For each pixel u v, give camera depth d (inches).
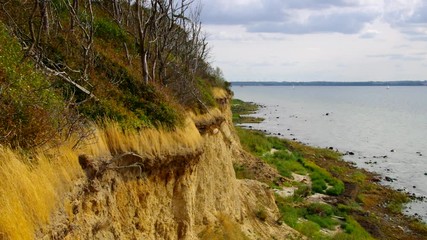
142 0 888.3
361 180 1760.6
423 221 1355.8
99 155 435.8
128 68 659.4
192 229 647.1
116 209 460.8
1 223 263.0
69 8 645.9
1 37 416.5
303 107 5895.7
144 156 514.6
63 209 345.7
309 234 1035.9
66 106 415.2
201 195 743.7
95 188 411.8
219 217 786.2
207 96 1071.0
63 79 481.4
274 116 4293.8
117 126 486.0
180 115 646.5
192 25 1219.2
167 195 585.0
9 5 537.0
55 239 322.0
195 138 653.3
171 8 858.1
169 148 571.8
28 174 308.8
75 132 403.9
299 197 1348.4
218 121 990.4
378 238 1174.3
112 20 892.6
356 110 5669.3
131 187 496.7
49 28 580.7
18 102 342.3
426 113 5359.3
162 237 563.5
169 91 809.5
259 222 943.0
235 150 1508.4
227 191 858.1
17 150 318.3
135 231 492.4
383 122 4128.9
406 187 1717.5
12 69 366.6
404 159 2261.3
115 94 554.9
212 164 829.2
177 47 1120.8
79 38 614.5
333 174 1788.9
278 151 1963.6
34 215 299.9
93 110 472.7
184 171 610.2
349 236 1080.8
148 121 554.6
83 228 381.4
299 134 3006.9
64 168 365.7
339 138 2928.2
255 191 1064.2
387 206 1478.8
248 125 3403.1
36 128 341.1
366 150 2502.5
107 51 689.0
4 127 324.8
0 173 283.7
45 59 494.6
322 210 1253.1
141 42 679.7
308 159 2023.9
